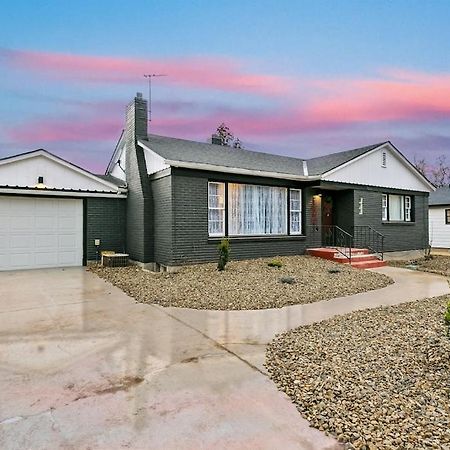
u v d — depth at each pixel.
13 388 3.21
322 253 12.01
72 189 11.70
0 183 10.77
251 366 3.74
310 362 3.80
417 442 2.42
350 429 2.59
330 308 6.27
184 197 9.98
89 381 3.36
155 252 10.90
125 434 2.53
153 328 5.03
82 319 5.45
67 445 2.40
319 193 13.05
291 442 2.46
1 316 5.61
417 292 7.77
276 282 8.06
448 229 20.36
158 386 3.27
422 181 16.64
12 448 2.36
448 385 3.27
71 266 11.60
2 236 10.71
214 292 7.12
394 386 3.25
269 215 11.88
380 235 13.42
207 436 2.52
